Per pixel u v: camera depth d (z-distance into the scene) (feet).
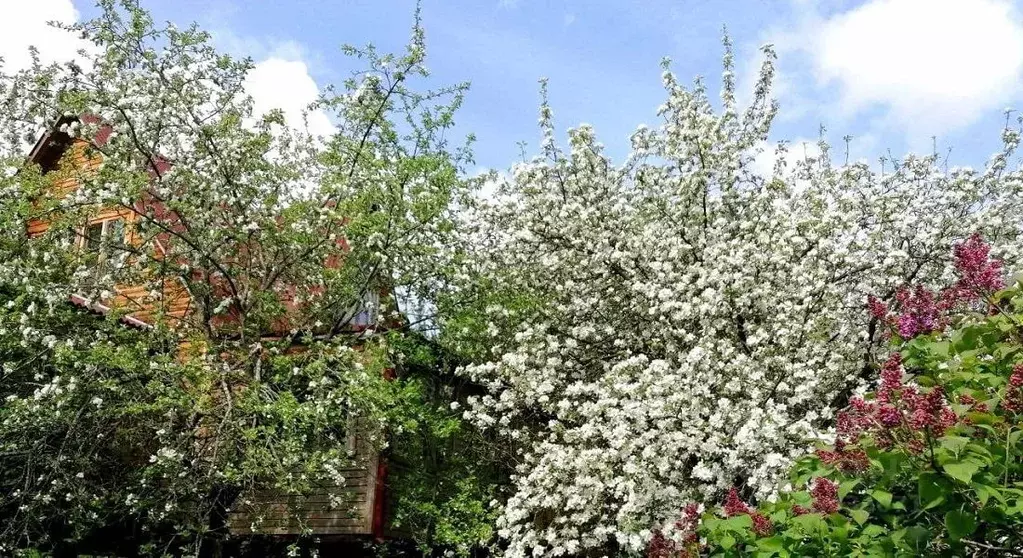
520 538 32.45
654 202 38.88
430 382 42.42
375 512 39.47
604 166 40.04
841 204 36.22
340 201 38.45
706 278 33.24
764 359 31.58
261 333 40.52
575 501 30.30
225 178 36.60
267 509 38.88
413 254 37.86
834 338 33.60
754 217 37.65
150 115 35.29
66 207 34.99
